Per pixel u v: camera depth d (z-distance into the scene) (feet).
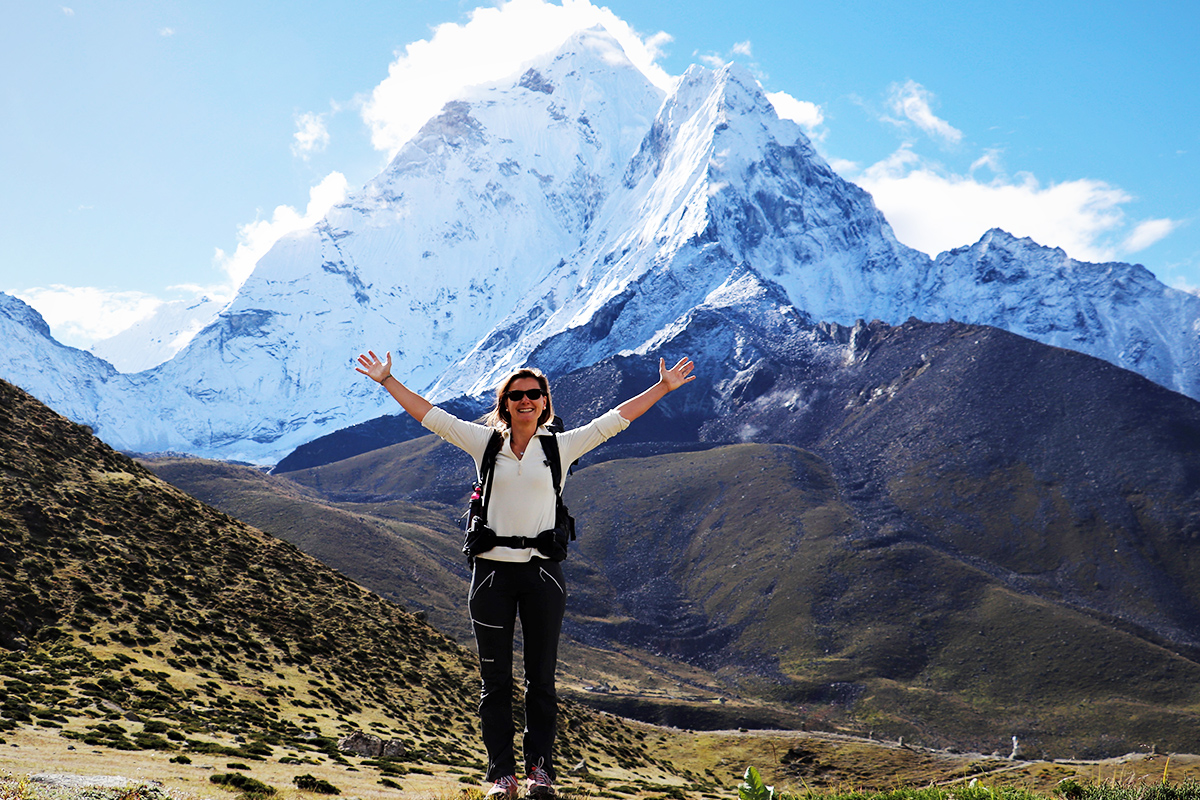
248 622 208.74
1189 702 592.60
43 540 201.46
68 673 136.77
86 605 177.99
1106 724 576.61
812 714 614.34
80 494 235.61
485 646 23.13
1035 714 600.39
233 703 148.56
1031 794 32.60
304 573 267.18
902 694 627.87
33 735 78.02
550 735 23.32
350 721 163.84
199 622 193.47
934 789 32.32
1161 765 248.73
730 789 239.30
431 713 201.26
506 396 23.07
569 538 23.44
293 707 161.07
